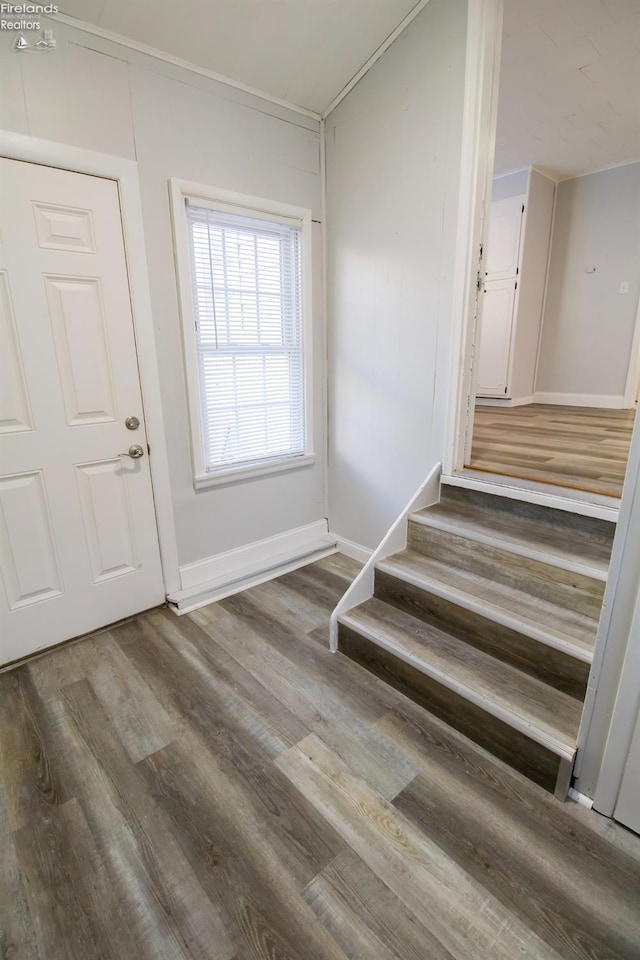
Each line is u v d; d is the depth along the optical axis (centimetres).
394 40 210
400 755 148
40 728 160
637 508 104
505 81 290
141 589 229
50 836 124
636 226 434
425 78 202
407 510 214
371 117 229
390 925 103
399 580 195
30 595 194
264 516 278
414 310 229
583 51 261
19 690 179
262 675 187
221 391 245
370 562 205
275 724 161
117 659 197
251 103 224
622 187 435
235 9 181
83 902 108
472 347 215
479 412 446
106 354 198
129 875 114
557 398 513
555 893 108
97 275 190
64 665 193
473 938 100
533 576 171
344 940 100
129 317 202
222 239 229
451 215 204
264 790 136
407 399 242
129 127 189
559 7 226
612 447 276
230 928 103
